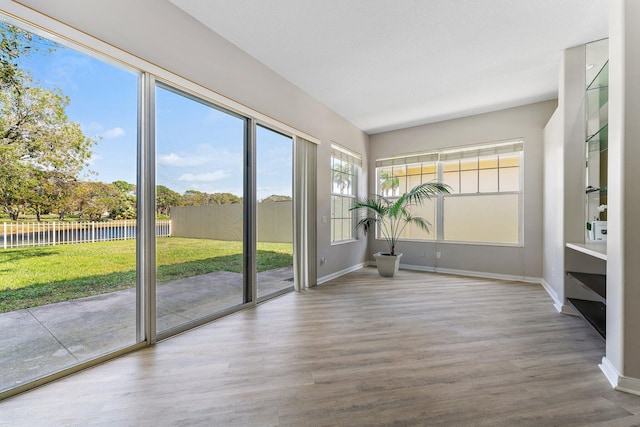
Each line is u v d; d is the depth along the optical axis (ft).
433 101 13.84
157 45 7.16
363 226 18.38
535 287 13.10
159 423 4.46
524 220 14.26
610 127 5.78
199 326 8.40
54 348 5.78
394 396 5.16
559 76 10.44
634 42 5.29
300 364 6.27
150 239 7.16
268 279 11.27
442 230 16.81
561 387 5.43
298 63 10.46
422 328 8.31
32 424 4.41
